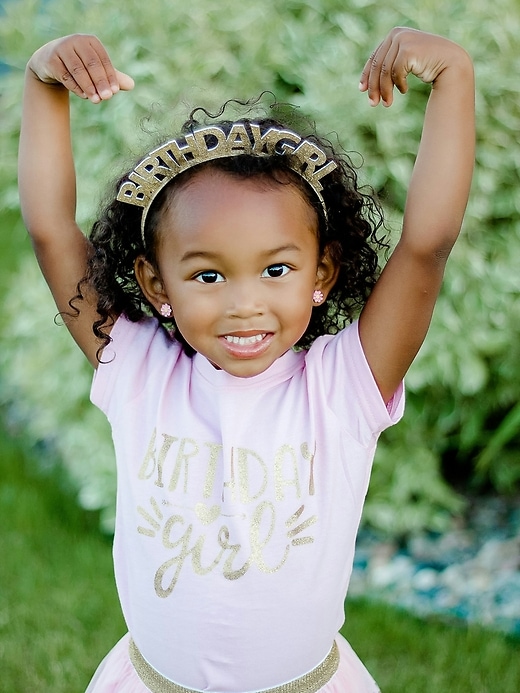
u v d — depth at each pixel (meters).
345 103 2.89
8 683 2.60
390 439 3.35
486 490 3.65
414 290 1.50
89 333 1.71
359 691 1.76
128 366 1.69
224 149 1.48
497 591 2.97
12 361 3.86
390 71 1.47
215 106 2.63
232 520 1.55
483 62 2.99
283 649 1.58
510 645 2.69
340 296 1.75
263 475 1.56
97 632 2.80
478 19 3.03
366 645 2.68
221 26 3.08
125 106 2.92
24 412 4.12
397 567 3.17
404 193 2.99
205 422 1.61
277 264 1.45
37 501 3.54
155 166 1.48
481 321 3.07
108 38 3.04
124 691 1.69
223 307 1.43
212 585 1.55
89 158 3.04
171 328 1.80
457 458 3.70
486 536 3.32
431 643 2.68
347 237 1.67
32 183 1.63
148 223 1.53
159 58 3.03
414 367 3.06
